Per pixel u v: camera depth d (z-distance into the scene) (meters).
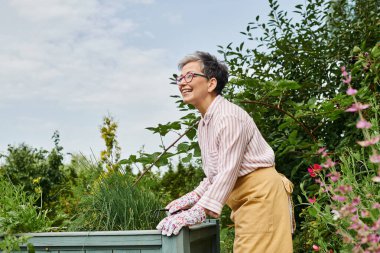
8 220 2.57
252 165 2.30
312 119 3.70
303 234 3.45
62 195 4.63
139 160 3.15
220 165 2.24
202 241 2.69
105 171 3.02
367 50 3.46
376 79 2.96
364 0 3.95
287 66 4.15
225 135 2.25
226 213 4.17
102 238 2.32
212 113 2.36
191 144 3.20
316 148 3.17
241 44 4.10
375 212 2.10
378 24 3.72
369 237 1.64
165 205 3.00
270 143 3.48
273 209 2.27
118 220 2.55
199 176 5.41
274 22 4.34
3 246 2.41
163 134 3.21
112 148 3.59
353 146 3.17
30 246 2.41
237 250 2.32
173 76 2.88
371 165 2.36
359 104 1.74
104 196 2.60
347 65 3.87
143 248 2.26
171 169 5.79
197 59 2.44
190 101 2.45
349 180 2.31
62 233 2.38
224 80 2.48
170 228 2.18
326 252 2.45
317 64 3.99
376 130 2.44
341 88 3.76
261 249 2.24
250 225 2.27
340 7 4.19
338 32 3.95
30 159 7.79
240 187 2.33
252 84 3.20
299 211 3.81
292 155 3.71
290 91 3.80
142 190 2.79
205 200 2.20
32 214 2.72
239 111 2.33
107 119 3.60
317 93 3.97
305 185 3.67
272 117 3.82
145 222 2.56
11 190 2.98
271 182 2.30
